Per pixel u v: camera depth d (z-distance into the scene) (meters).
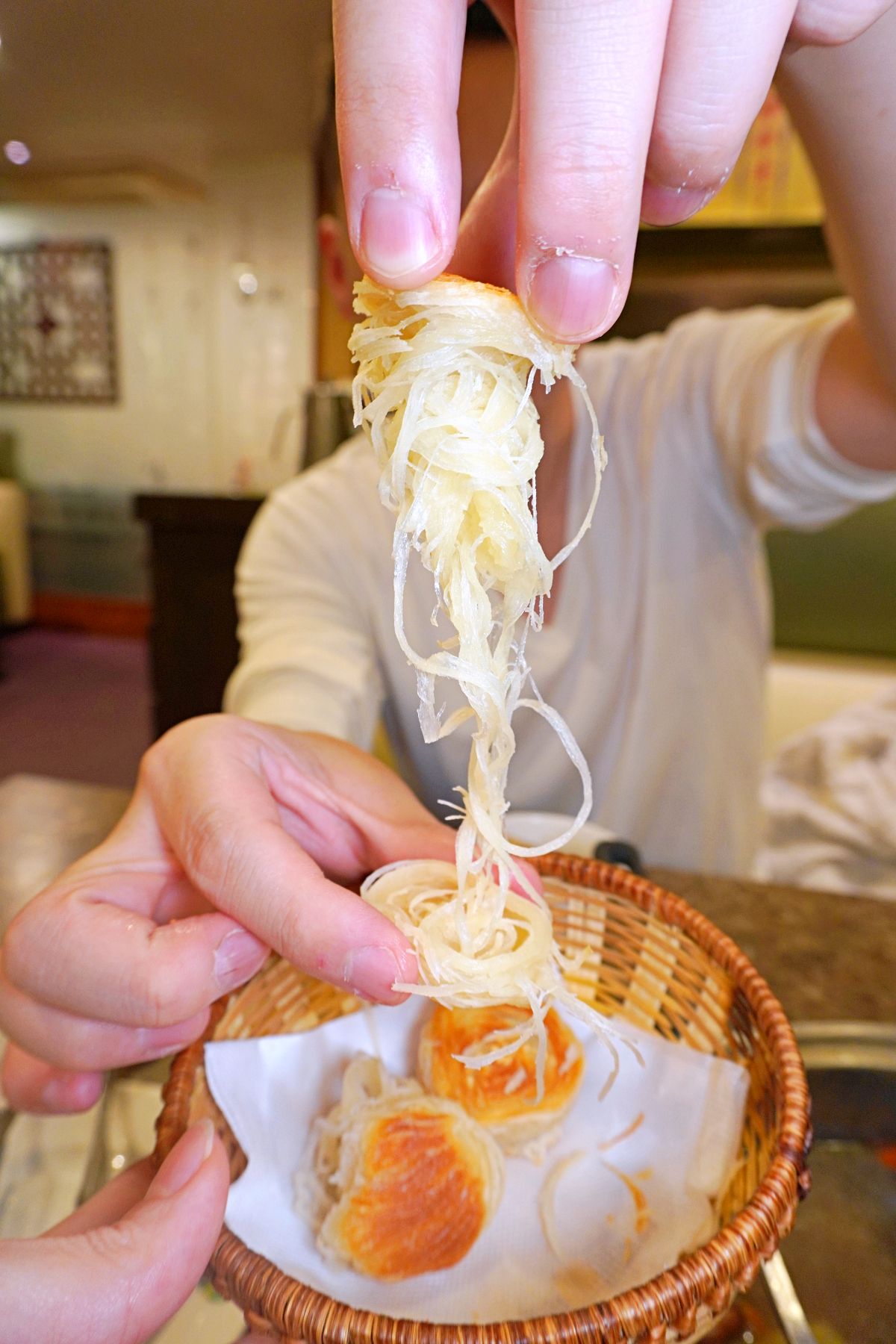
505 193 0.17
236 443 1.82
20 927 0.18
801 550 0.84
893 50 0.20
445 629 0.44
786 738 0.83
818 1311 0.20
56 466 1.95
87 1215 0.16
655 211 0.14
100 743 1.29
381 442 0.16
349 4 0.11
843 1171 0.23
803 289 0.76
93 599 1.97
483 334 0.15
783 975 0.29
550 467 0.44
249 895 0.17
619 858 0.28
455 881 0.21
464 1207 0.19
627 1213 0.19
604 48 0.11
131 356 1.83
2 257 1.84
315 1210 0.19
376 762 0.25
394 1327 0.13
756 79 0.12
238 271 1.71
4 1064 0.22
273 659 0.40
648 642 0.45
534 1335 0.13
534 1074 0.21
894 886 0.60
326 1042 0.22
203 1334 0.19
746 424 0.41
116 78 1.09
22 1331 0.12
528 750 0.46
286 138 1.44
